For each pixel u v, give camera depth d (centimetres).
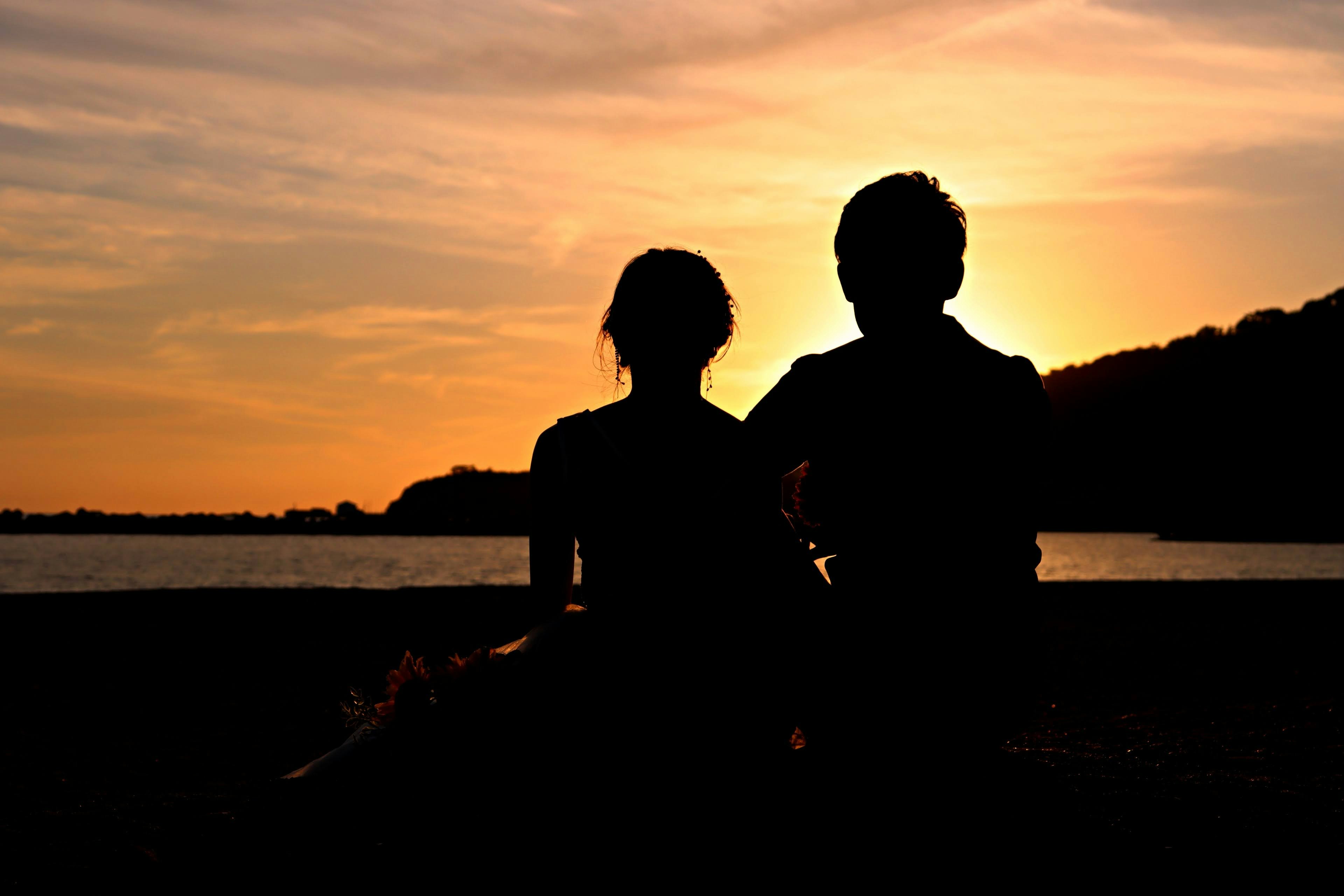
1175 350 17738
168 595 1975
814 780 218
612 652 221
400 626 1570
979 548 214
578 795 216
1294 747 538
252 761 693
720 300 241
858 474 219
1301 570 5706
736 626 224
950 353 224
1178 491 14462
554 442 233
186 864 231
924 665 209
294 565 6544
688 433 235
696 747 218
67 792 555
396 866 215
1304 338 16200
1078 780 310
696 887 198
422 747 225
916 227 223
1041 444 225
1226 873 226
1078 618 1744
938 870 202
